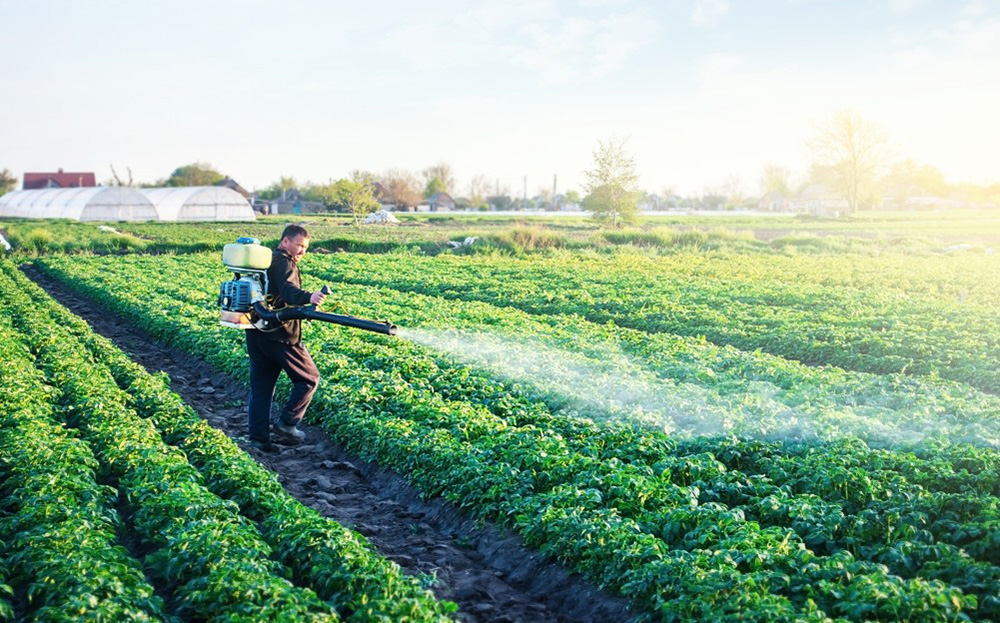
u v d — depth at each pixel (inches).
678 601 257.9
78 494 344.5
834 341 738.2
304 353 466.0
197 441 426.0
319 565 283.0
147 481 359.6
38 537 289.9
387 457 424.2
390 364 598.5
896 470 364.5
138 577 271.6
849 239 2311.8
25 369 556.1
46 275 1503.4
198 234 2588.6
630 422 447.2
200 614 259.8
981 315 895.7
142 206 3624.5
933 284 1269.7
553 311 1003.9
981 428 420.8
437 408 471.2
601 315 942.4
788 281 1322.6
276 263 446.3
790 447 404.8
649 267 1544.0
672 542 309.6
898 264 1600.6
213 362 666.8
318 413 502.9
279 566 281.6
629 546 293.6
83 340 722.8
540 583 308.8
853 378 593.6
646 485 337.1
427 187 6998.0
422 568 317.4
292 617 236.8
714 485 351.6
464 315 895.1
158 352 765.9
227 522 305.7
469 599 296.5
